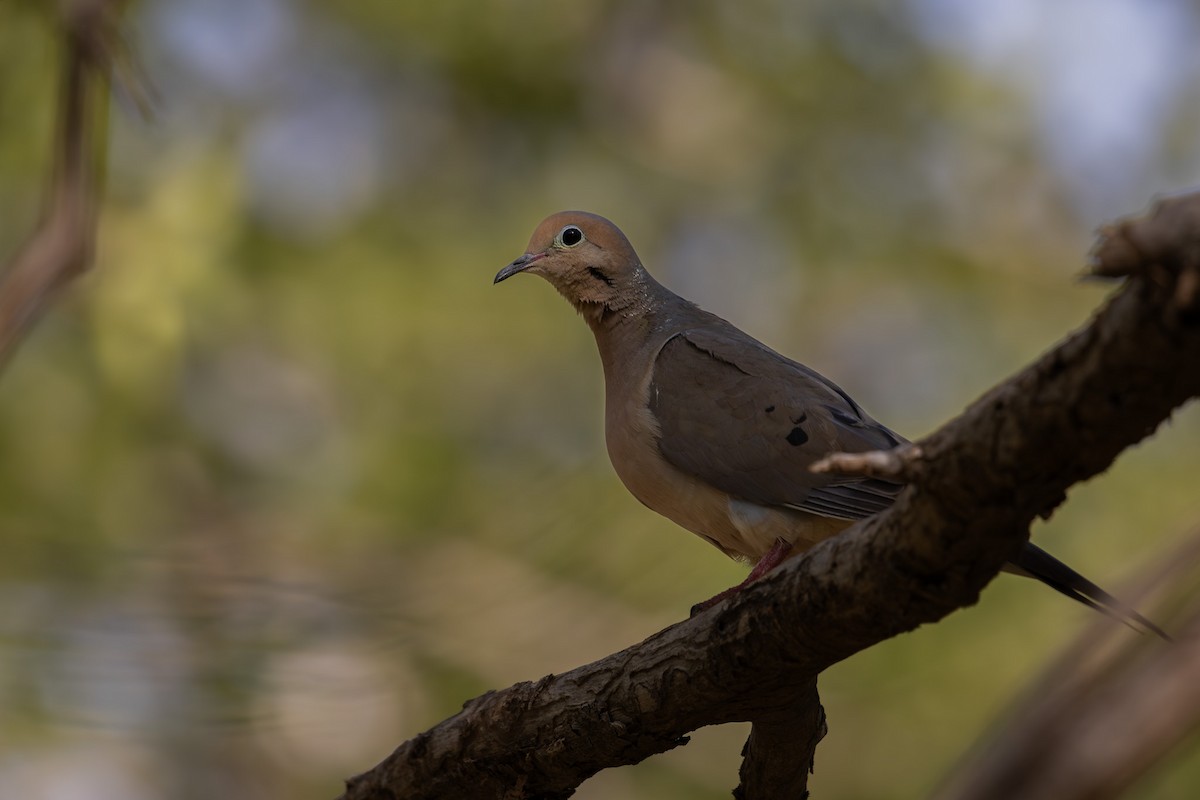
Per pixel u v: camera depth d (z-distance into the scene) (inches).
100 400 508.1
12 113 490.6
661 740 238.4
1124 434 159.6
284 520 537.3
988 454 169.5
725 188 634.2
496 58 629.9
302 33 623.8
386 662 443.8
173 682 378.0
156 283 481.4
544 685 246.2
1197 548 132.0
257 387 549.6
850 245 622.5
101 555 424.8
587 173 629.6
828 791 447.5
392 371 565.6
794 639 209.0
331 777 557.0
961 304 612.1
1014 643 446.9
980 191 629.3
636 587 488.4
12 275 215.9
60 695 358.6
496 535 520.7
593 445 565.3
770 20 643.5
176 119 576.4
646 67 648.4
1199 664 122.3
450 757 259.4
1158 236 137.8
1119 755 121.5
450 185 618.8
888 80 629.3
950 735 441.7
